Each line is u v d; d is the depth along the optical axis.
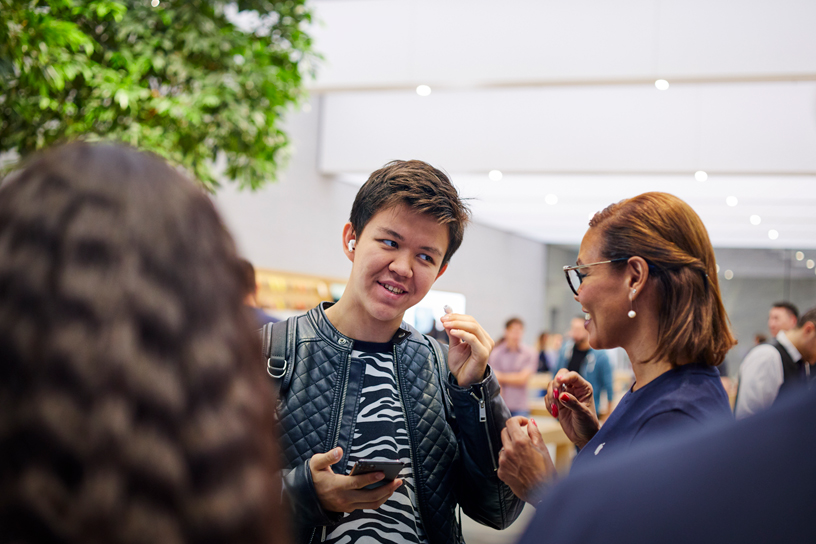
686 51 6.00
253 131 3.93
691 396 1.05
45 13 3.21
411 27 6.62
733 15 5.93
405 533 1.21
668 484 0.34
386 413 1.26
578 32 6.26
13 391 0.34
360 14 6.74
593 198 11.31
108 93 3.34
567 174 8.82
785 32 5.80
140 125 3.45
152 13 3.63
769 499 0.32
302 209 9.20
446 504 1.27
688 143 8.31
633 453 0.38
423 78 6.55
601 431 1.17
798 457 0.32
